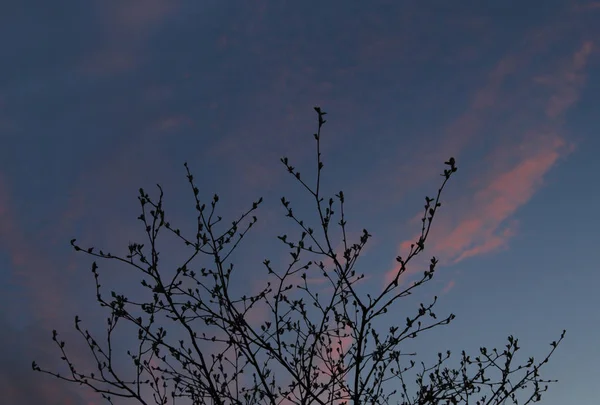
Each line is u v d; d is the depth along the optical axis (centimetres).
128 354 554
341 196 544
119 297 544
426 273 532
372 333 581
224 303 575
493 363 619
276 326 579
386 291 532
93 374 535
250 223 575
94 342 536
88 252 545
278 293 582
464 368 627
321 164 532
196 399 577
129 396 518
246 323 557
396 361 613
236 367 602
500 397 600
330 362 610
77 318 541
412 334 570
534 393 611
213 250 562
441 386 589
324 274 593
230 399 565
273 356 557
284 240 568
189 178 571
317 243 558
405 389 602
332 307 584
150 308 549
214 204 568
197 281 578
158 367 585
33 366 535
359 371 549
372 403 591
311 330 615
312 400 552
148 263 548
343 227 546
